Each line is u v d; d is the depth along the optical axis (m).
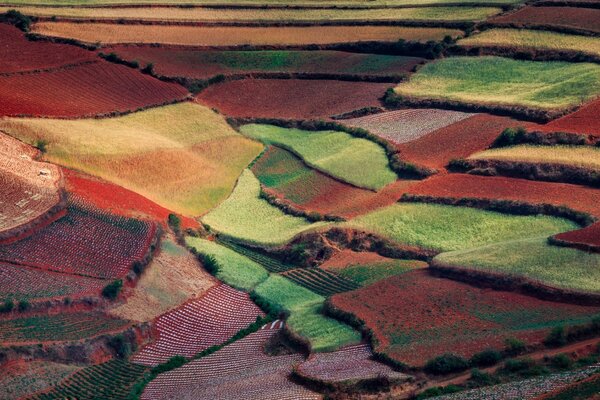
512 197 181.88
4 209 170.62
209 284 170.25
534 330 135.25
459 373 127.94
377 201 191.25
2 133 198.62
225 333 156.00
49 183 183.75
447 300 148.50
